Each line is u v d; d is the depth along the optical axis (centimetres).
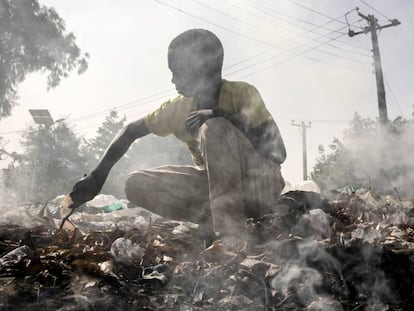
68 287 143
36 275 149
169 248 193
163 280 153
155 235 222
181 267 169
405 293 155
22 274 150
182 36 224
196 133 224
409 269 167
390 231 239
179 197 240
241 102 226
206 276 160
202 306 143
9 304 130
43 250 180
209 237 231
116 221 359
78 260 156
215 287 155
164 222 329
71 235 234
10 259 159
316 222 217
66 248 195
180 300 145
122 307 135
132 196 245
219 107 231
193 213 242
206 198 239
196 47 222
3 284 141
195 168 248
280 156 223
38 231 236
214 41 225
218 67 229
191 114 224
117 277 153
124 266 163
